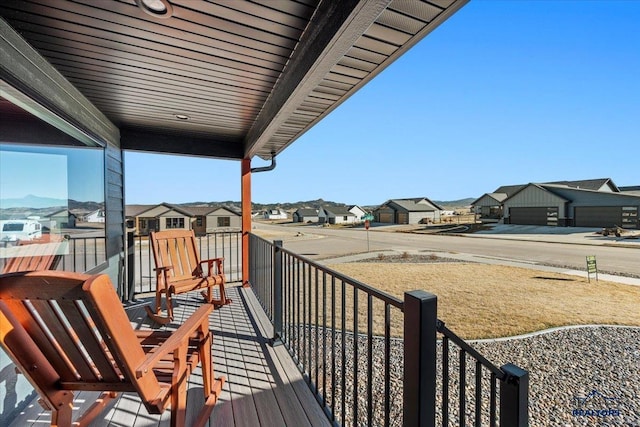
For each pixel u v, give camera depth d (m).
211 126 3.89
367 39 1.99
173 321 3.24
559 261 10.34
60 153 2.85
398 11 1.70
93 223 3.26
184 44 2.03
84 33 1.88
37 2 1.59
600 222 21.77
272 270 3.08
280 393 1.94
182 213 28.19
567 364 3.23
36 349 1.22
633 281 7.30
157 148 4.14
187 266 3.77
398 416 2.20
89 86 2.63
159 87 2.69
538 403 2.57
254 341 2.72
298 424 1.66
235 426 1.63
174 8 1.67
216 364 2.30
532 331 4.13
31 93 1.97
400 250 14.22
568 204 23.36
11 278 1.03
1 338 1.09
